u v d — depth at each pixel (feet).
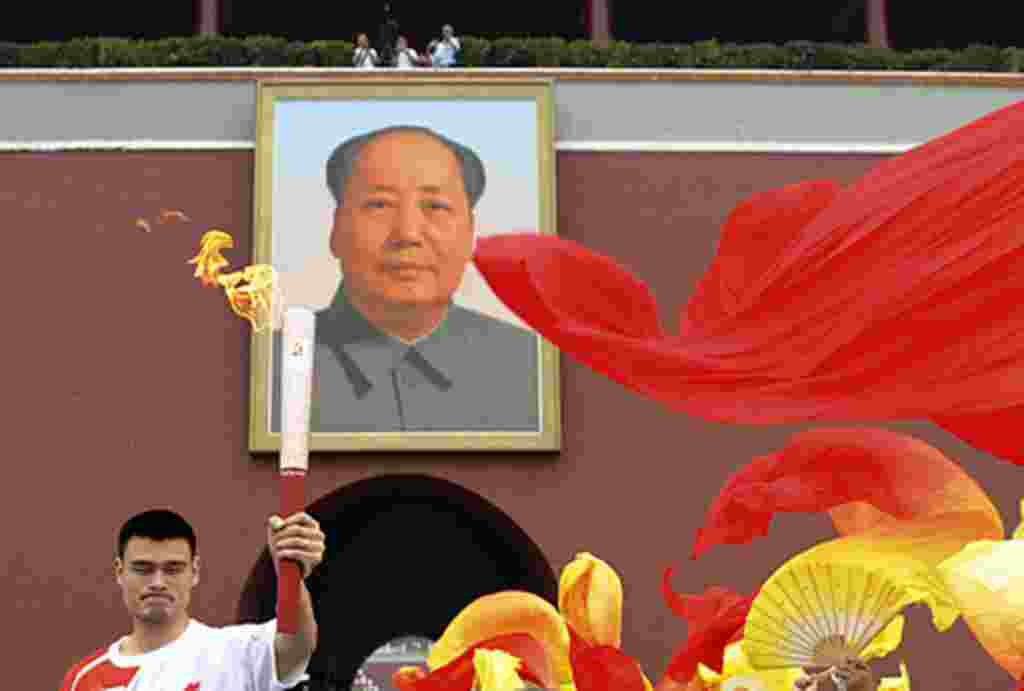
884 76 172.86
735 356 60.59
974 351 57.88
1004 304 57.82
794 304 60.18
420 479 161.68
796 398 59.57
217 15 200.85
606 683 70.95
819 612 57.21
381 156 164.96
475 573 212.43
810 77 172.35
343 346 161.27
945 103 173.06
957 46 235.81
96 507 158.81
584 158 169.68
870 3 188.44
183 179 167.94
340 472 160.25
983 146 59.06
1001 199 58.23
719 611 72.95
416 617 213.66
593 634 71.51
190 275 165.17
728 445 161.89
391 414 159.94
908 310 58.44
